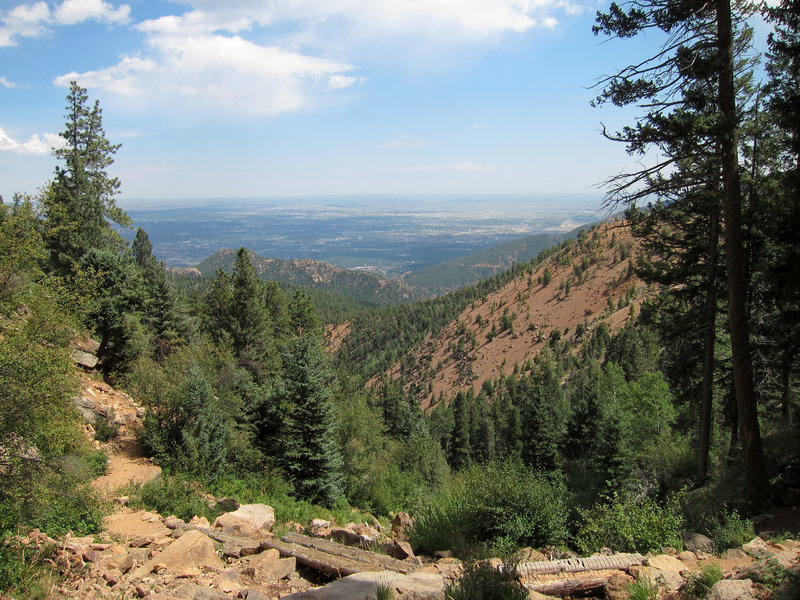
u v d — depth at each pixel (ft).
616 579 19.26
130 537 29.53
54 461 27.27
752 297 50.78
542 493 33.09
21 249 28.37
